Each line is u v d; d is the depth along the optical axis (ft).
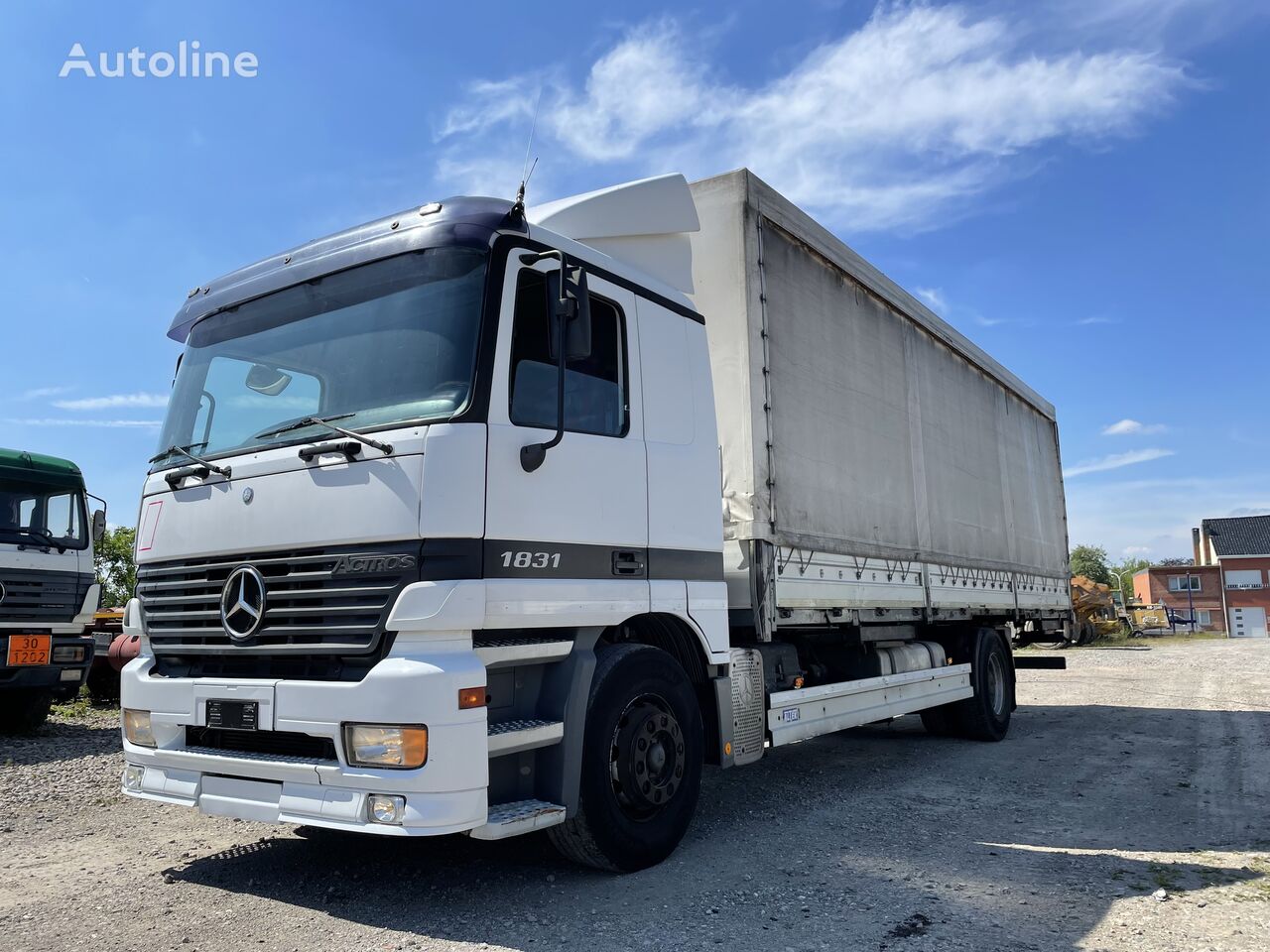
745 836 18.16
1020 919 13.35
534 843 17.29
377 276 14.70
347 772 12.33
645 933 12.74
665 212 18.61
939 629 31.99
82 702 46.65
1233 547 211.61
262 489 14.07
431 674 12.13
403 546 12.58
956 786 23.36
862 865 16.14
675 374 17.44
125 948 12.43
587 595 14.44
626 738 15.29
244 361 15.79
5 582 34.83
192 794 14.06
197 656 14.67
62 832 19.57
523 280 14.38
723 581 17.72
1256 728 33.55
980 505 32.89
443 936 12.66
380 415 13.60
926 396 29.27
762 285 20.49
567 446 14.55
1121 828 18.90
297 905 14.06
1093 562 293.84
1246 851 17.13
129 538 95.45
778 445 20.31
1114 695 46.24
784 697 19.89
